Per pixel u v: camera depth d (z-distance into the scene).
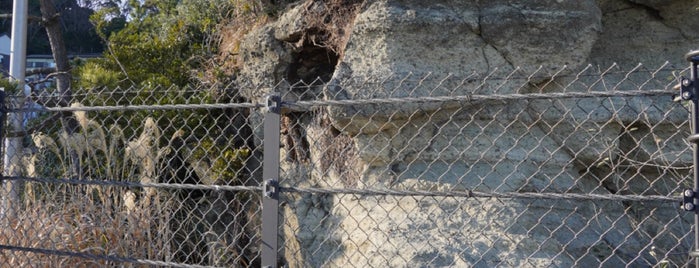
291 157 6.32
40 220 5.42
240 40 7.41
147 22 10.98
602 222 4.98
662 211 4.94
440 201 4.92
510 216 4.77
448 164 5.01
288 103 3.62
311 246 5.65
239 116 7.01
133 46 8.85
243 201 6.52
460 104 4.93
